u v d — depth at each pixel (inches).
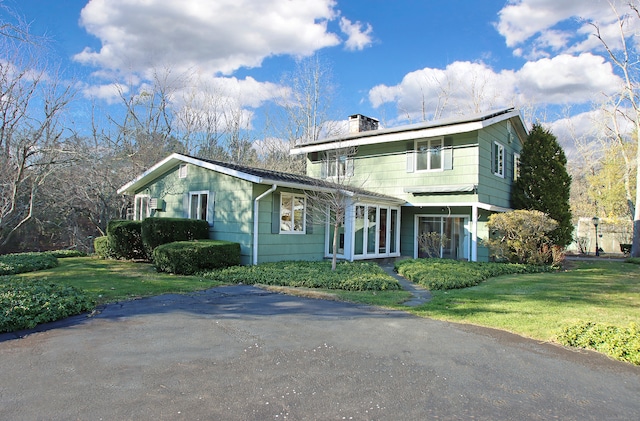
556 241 614.5
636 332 195.8
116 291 315.3
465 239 616.4
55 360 169.0
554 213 621.3
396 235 638.5
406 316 255.4
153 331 213.2
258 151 1295.5
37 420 119.1
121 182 865.5
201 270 419.2
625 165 981.2
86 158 692.1
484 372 164.2
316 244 550.9
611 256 841.5
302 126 1274.6
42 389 140.7
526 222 510.0
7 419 119.3
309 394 140.1
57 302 244.2
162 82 1093.1
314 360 173.9
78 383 146.2
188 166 558.3
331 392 142.2
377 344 197.8
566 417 127.7
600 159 1160.8
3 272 408.5
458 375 160.6
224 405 130.6
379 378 155.6
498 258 555.8
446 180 586.9
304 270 413.1
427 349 191.6
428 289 358.9
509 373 163.6
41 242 916.6
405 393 142.7
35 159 661.9
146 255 541.6
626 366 173.5
